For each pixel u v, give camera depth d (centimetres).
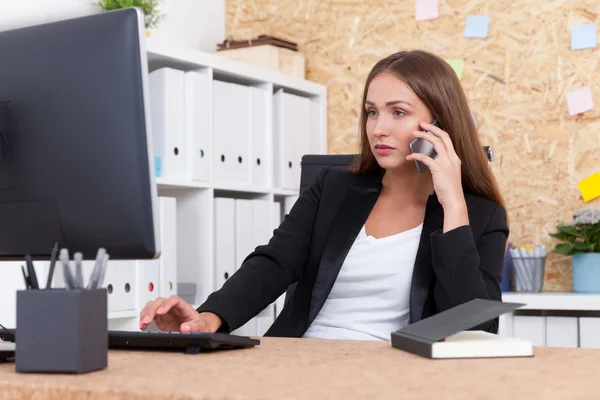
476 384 74
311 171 211
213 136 284
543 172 312
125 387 76
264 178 309
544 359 94
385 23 344
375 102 159
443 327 101
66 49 103
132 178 100
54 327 87
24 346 88
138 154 100
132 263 243
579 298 268
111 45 101
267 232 306
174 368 89
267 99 312
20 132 105
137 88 100
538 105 314
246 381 78
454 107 160
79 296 86
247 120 302
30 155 104
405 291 155
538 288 293
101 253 92
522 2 318
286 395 69
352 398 68
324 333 155
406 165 162
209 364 92
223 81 307
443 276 139
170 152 264
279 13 367
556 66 312
